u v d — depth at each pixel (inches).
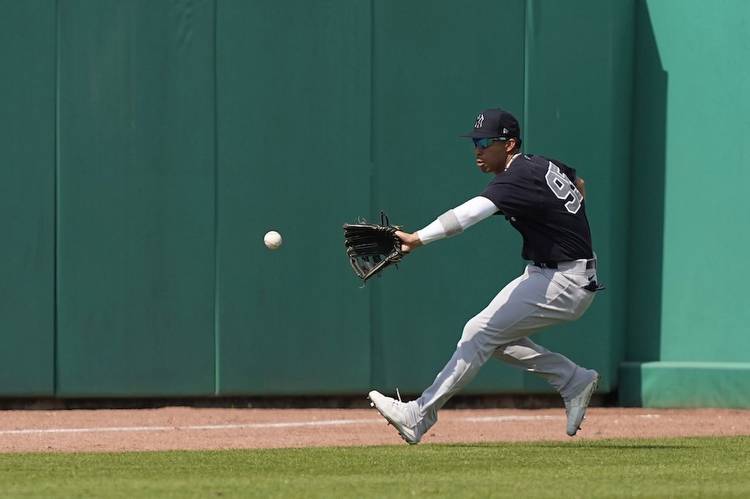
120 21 1599.4
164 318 1614.2
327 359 1672.0
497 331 1066.1
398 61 1704.0
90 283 1590.8
